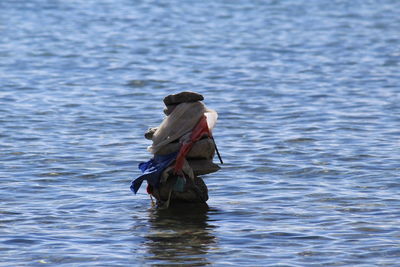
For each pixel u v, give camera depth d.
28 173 29.45
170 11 98.00
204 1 108.12
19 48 67.12
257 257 20.73
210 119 25.62
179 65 59.03
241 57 63.00
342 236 22.31
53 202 25.92
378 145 33.78
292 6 103.12
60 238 22.31
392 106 42.69
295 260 20.48
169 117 25.62
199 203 25.78
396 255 20.78
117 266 20.16
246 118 40.28
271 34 77.69
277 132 36.81
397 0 110.12
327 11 98.00
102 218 24.30
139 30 80.94
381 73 54.47
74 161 31.34
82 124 38.75
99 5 103.44
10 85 49.91
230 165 30.77
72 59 61.59
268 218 24.14
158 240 22.22
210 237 22.44
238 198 26.42
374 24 85.56
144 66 58.41
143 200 26.33
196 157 25.61
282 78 52.94
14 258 20.70
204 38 74.62
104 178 29.02
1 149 33.28
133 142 34.94
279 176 29.14
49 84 50.62
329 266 20.06
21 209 25.05
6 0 105.62
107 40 73.19
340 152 32.56
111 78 53.28
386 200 25.81
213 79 52.94
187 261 20.48
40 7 99.81
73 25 84.81
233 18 91.19
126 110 42.62
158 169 25.25
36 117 40.22
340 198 26.11
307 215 24.39
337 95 46.44
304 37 75.25
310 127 37.75
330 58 62.00
